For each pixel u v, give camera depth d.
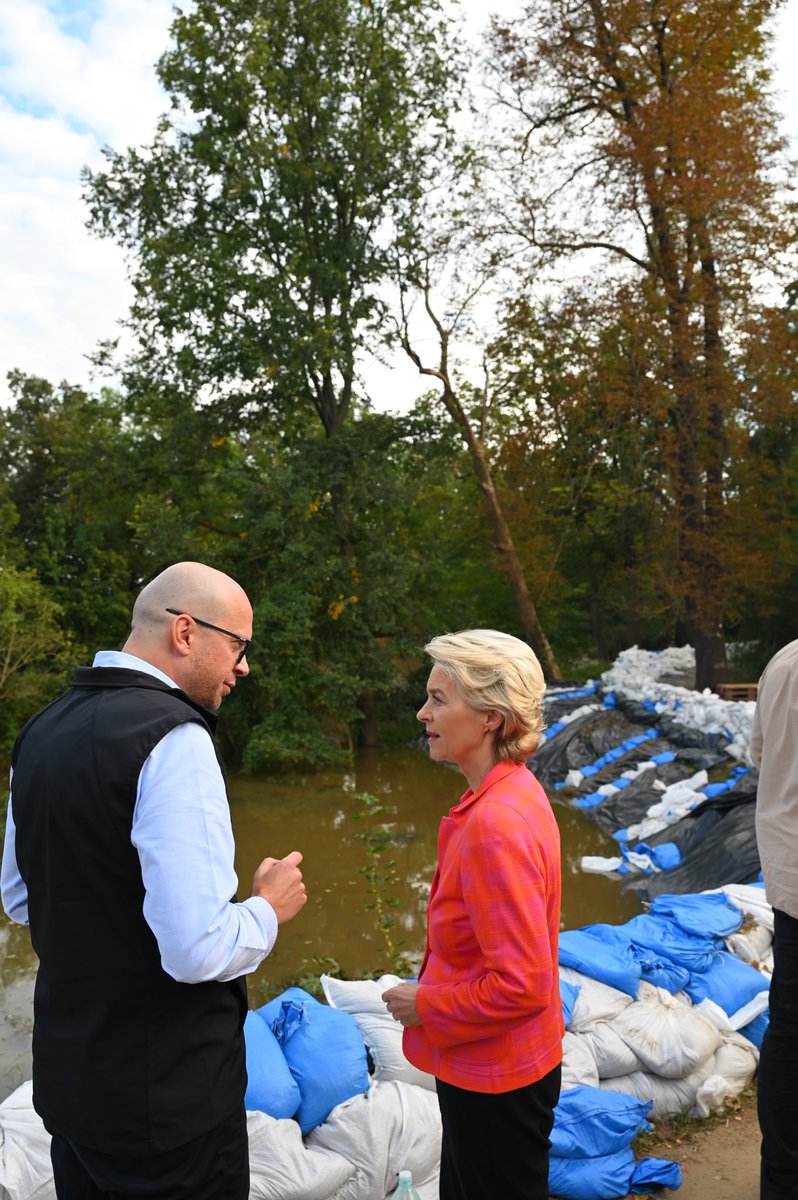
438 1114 3.13
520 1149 2.12
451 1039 2.07
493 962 1.99
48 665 17.38
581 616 29.58
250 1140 2.94
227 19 16.45
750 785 10.30
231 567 16.80
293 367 16.25
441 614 22.00
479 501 23.27
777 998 2.86
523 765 2.23
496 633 2.27
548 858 2.10
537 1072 2.12
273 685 15.55
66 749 1.81
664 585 18.98
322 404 18.67
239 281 16.36
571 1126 3.31
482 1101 2.11
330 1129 3.05
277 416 18.34
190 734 1.80
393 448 18.80
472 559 24.42
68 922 1.79
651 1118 3.68
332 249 17.39
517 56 18.83
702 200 16.73
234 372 17.41
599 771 13.12
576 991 3.92
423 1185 3.02
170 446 17.58
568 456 20.94
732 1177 3.33
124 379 17.80
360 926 8.59
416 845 11.72
